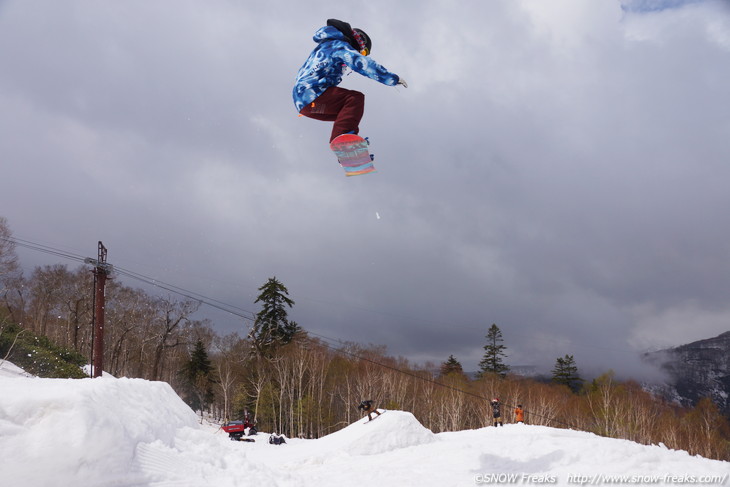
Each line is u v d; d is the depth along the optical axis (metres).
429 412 58.28
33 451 4.83
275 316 53.34
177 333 59.50
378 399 56.12
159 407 7.54
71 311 56.19
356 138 4.57
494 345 94.81
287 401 49.31
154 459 5.94
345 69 5.00
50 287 54.72
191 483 5.79
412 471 10.38
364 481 9.45
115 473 5.15
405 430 15.56
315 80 4.89
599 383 84.19
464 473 9.93
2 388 5.73
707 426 60.12
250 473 7.10
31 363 26.78
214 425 52.56
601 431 58.78
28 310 54.41
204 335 64.31
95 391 6.38
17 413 5.20
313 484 8.02
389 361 67.38
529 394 62.22
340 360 64.81
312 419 48.25
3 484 4.36
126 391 7.16
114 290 56.78
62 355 32.53
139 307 58.19
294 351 52.12
